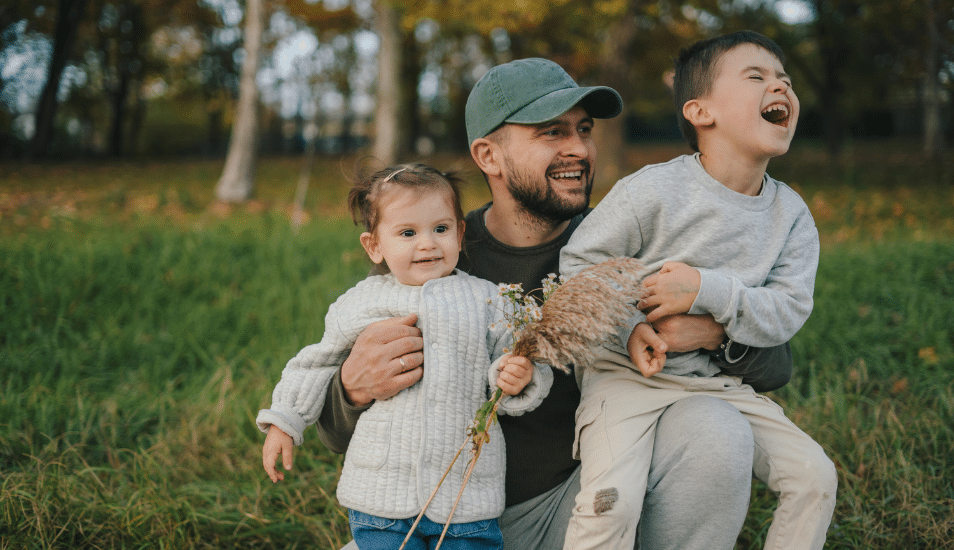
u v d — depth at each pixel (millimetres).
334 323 2039
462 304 1955
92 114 30953
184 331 4520
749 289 1818
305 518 2598
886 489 2596
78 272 5199
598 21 12195
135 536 2453
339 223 8250
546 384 1831
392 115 15531
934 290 4840
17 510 2506
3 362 3906
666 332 1867
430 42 23781
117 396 3557
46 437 3037
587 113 2158
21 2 21141
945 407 3109
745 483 1723
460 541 1809
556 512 1958
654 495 1801
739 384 1992
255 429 3232
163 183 14164
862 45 18469
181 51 27703
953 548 2318
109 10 25109
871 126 31422
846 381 3559
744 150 1937
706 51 2021
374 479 1841
